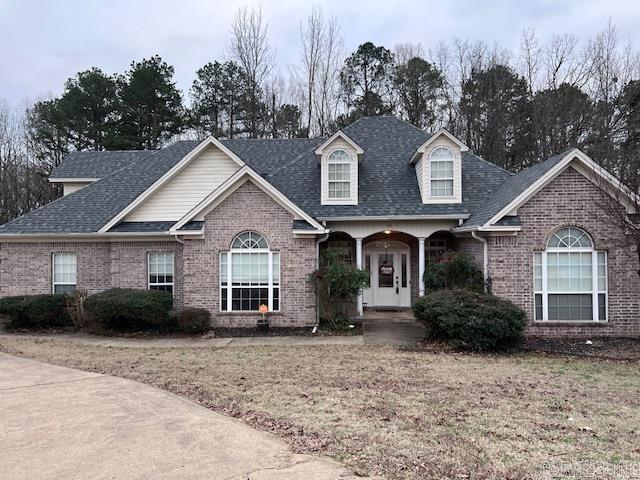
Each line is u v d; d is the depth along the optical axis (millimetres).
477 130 36219
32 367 9695
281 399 7320
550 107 32594
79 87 38406
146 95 36406
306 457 5094
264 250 14781
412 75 38969
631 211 12820
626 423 6246
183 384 8305
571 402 7191
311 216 15625
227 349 11688
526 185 13438
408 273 18281
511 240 13203
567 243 13219
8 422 6285
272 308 14727
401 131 20062
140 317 13922
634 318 12969
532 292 13133
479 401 7211
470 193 16547
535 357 10742
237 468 4816
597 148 29484
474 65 39000
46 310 15109
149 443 5523
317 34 38938
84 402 7164
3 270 16578
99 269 16547
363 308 18281
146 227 16344
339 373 9039
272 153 20234
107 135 35625
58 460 5082
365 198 16516
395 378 8648
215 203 14773
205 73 39250
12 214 39656
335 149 16516
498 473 4738
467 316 11328
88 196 18266
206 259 14680
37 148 40625
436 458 5098
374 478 4594
